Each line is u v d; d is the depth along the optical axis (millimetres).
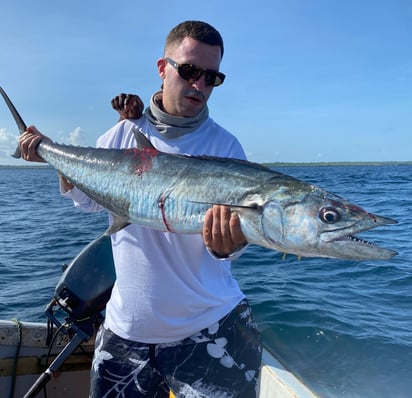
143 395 921
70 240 4262
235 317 929
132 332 906
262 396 1138
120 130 1065
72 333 1233
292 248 864
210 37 931
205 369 879
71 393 1265
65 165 1060
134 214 953
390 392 1498
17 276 2883
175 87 952
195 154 987
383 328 1993
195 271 898
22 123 1140
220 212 825
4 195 11375
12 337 1217
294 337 1914
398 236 4426
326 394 1484
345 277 2822
